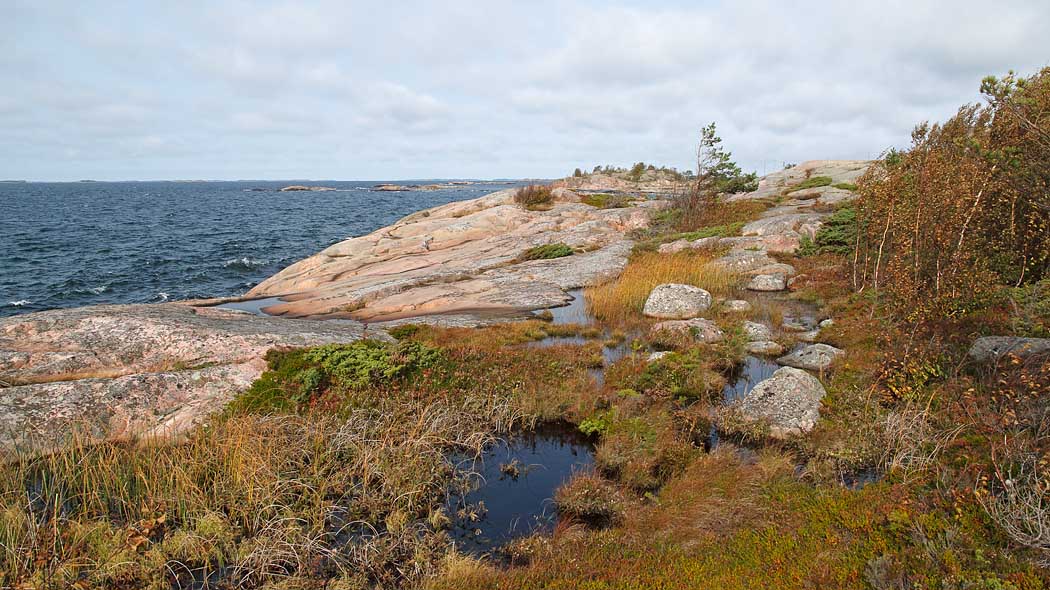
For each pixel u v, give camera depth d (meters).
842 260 19.14
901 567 5.16
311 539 6.29
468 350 12.23
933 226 11.15
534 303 17.67
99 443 7.86
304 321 14.32
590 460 8.45
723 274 18.83
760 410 8.91
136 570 5.76
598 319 15.91
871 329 12.22
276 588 5.60
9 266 34.59
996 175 10.33
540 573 5.72
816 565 5.48
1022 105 7.87
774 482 7.11
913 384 8.76
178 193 182.50
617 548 6.12
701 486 7.13
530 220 32.62
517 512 7.15
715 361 11.58
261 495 6.84
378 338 12.90
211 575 5.95
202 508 6.65
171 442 8.12
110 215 79.62
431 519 6.78
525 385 10.65
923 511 5.96
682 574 5.57
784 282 18.80
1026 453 6.23
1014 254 11.76
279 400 9.46
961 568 5.05
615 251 24.14
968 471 6.41
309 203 117.56
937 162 11.85
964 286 10.62
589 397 10.01
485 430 9.12
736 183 32.34
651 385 10.38
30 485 7.15
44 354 9.97
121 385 9.02
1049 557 4.98
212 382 9.61
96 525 6.13
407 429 8.67
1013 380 7.84
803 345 12.75
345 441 8.08
